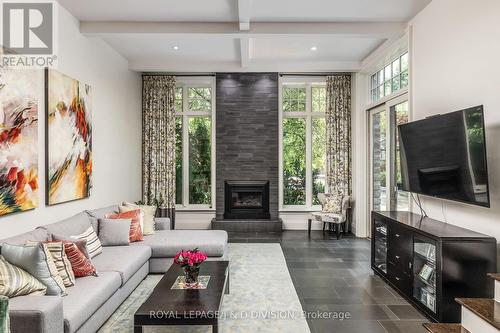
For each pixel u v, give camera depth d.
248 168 6.59
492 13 2.67
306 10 3.91
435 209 3.48
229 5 3.78
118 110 5.32
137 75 6.29
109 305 2.75
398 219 3.47
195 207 6.80
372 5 3.76
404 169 3.72
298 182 6.84
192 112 6.83
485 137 2.72
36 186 3.09
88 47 4.28
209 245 3.92
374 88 5.89
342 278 3.82
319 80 6.62
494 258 2.60
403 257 3.25
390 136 5.09
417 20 3.92
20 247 2.24
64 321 2.07
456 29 3.14
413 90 3.99
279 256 4.71
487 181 2.47
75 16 3.93
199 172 6.89
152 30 4.20
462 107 3.05
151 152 6.52
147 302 2.29
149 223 4.43
